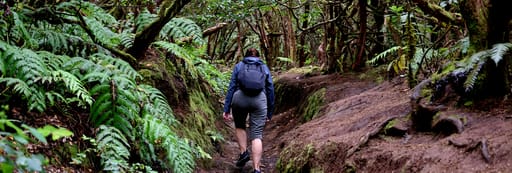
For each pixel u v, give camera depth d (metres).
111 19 5.21
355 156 3.73
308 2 9.23
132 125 3.89
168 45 5.64
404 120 4.07
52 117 3.40
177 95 5.62
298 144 4.79
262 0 8.82
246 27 18.22
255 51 4.96
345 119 5.22
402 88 5.97
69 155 3.13
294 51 14.33
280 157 4.92
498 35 3.51
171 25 5.78
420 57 5.75
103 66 3.92
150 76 5.21
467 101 3.79
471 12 3.73
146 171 3.61
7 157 1.30
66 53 4.28
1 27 3.66
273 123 8.12
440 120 3.62
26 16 3.98
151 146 3.92
